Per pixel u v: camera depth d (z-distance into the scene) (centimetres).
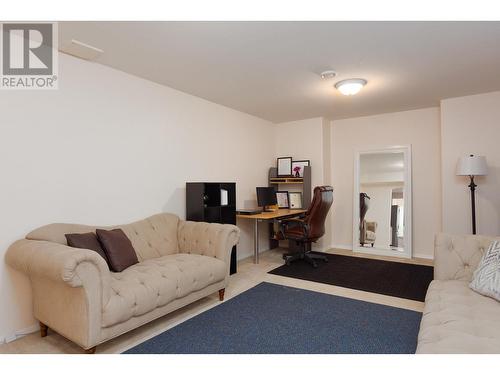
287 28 216
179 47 246
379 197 484
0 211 216
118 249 245
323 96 385
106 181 284
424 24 211
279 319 245
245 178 473
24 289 227
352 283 335
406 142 464
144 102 320
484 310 164
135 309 202
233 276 363
